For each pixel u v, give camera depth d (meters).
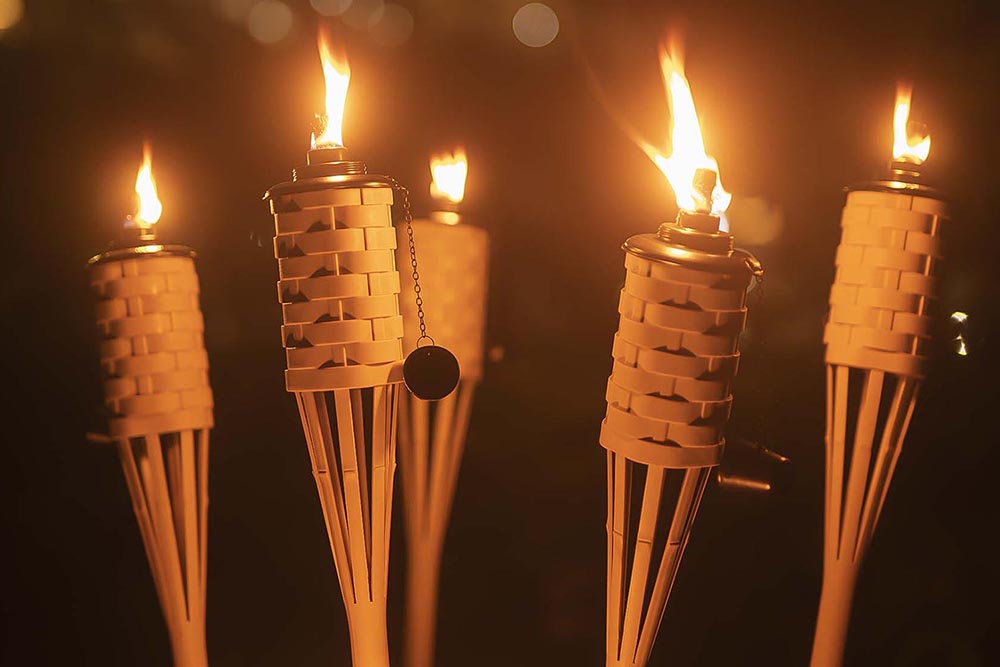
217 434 2.99
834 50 2.82
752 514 2.60
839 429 1.99
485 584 2.55
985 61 2.55
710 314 1.91
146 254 1.98
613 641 1.96
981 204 2.55
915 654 2.36
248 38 3.19
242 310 3.16
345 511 1.98
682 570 2.54
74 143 3.12
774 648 2.41
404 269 2.19
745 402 2.45
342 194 1.94
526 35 3.08
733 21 2.87
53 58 2.96
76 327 2.96
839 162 2.86
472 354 2.21
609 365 3.05
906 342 1.96
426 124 3.49
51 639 2.46
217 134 3.33
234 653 2.42
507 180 3.36
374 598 1.98
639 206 3.26
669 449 1.91
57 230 3.08
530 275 3.18
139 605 2.52
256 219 3.25
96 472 2.81
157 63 3.02
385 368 1.95
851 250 1.98
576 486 2.79
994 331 2.53
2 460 2.80
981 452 2.58
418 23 3.26
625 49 3.15
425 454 2.19
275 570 2.59
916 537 2.52
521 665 2.40
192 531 2.01
